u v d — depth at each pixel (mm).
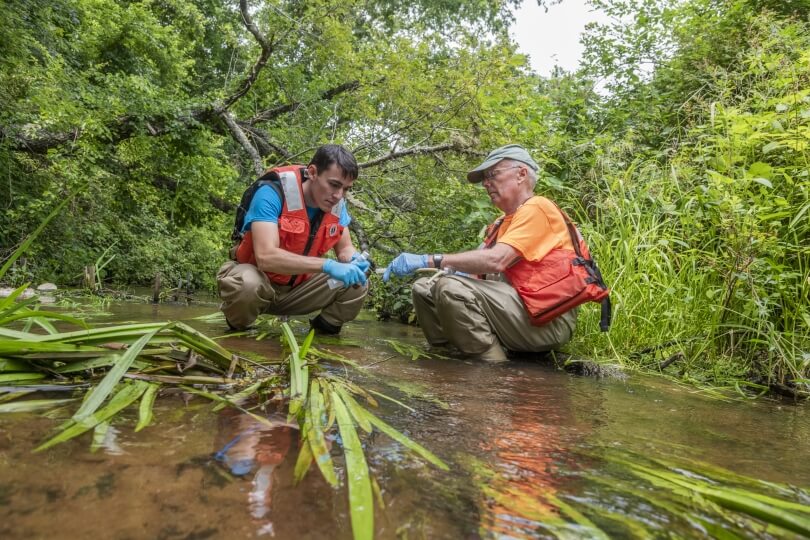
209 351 1647
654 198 3477
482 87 5055
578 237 2967
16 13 6934
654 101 5102
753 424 1755
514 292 2951
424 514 822
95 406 1197
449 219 5094
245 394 1460
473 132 5324
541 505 891
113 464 918
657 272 3295
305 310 3352
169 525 713
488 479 1005
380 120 5883
